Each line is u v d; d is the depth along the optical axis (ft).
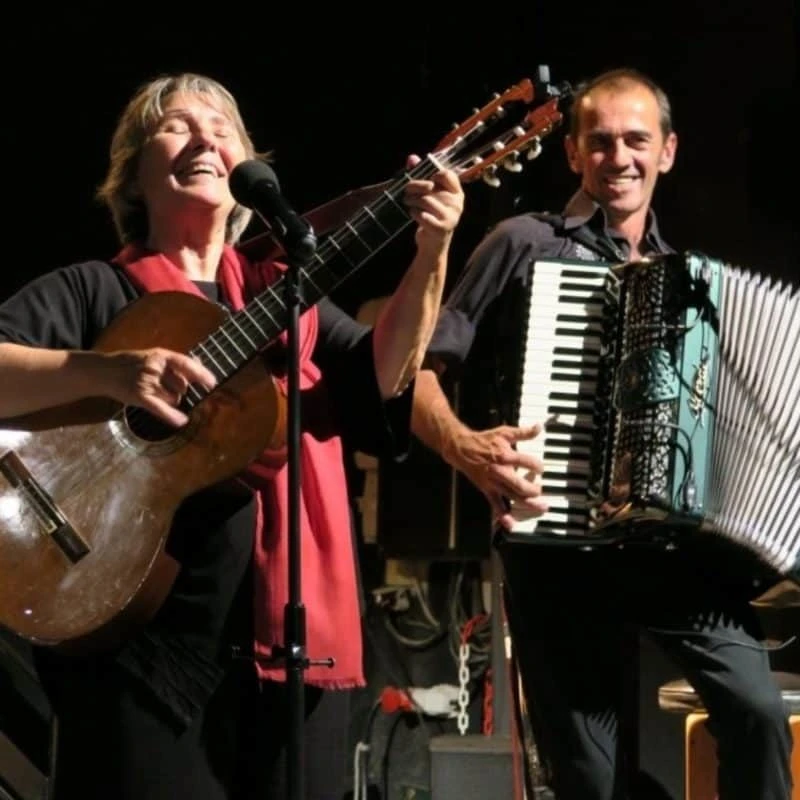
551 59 20.34
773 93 19.57
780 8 19.62
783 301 12.99
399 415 11.37
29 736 16.94
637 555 13.26
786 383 12.96
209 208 11.37
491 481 13.01
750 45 19.70
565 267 13.30
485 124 11.03
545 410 13.10
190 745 10.19
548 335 13.19
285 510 10.75
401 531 19.85
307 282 10.75
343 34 20.89
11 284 20.86
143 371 10.28
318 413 11.27
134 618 10.31
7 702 16.90
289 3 20.93
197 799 10.12
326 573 10.76
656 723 16.98
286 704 10.02
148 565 10.36
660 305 12.85
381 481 20.04
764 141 19.52
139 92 12.11
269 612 10.52
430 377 13.84
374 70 20.84
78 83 20.86
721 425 12.86
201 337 10.83
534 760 14.96
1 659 16.72
